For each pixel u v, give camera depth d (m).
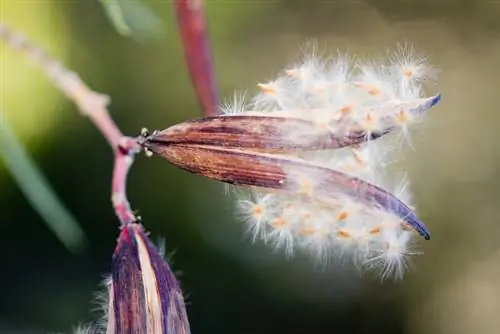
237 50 1.47
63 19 1.22
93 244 1.33
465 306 1.49
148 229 1.37
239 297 1.39
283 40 1.50
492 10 1.55
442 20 1.56
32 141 1.24
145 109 1.38
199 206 1.39
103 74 1.33
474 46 1.54
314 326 1.41
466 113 1.52
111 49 1.33
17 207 1.31
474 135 1.50
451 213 1.49
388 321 1.46
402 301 1.47
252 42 1.48
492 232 1.48
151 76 1.37
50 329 1.29
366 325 1.45
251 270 1.39
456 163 1.49
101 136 1.32
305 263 1.39
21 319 1.31
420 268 1.49
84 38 1.28
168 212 1.38
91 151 1.32
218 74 1.44
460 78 1.53
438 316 1.49
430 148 1.48
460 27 1.55
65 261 1.33
